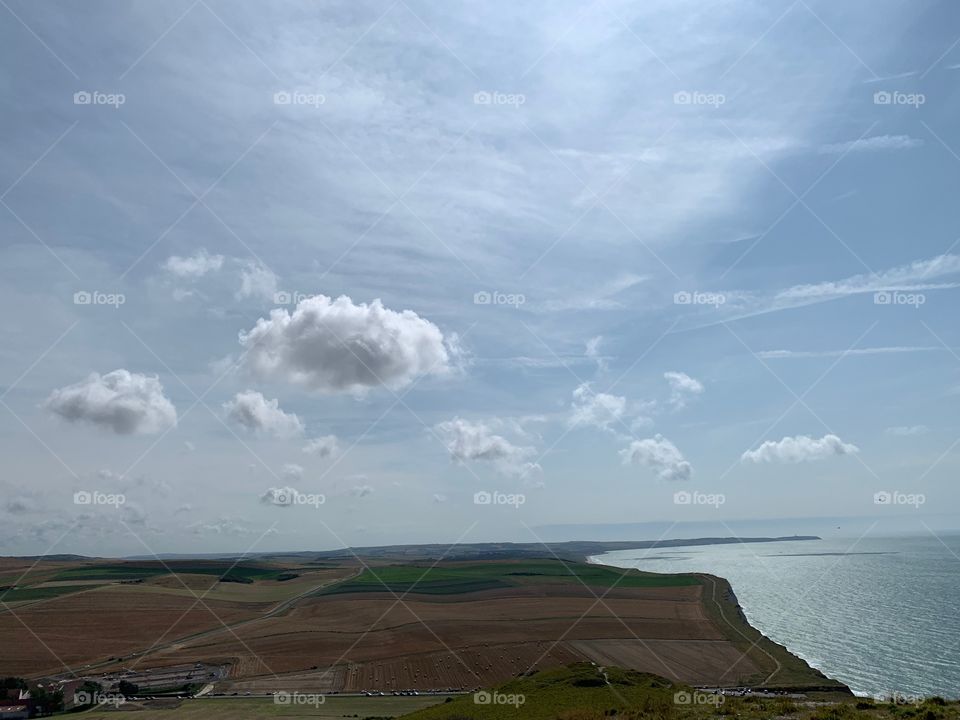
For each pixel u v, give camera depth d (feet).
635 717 130.11
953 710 104.27
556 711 163.22
